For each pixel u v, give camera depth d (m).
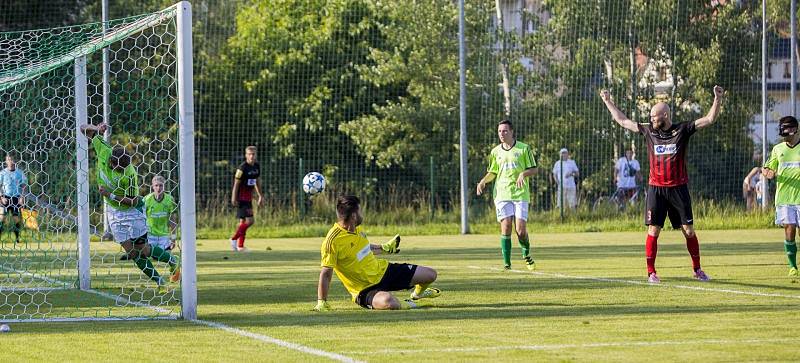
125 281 23.41
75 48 20.53
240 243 35.38
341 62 51.06
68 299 19.36
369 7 51.53
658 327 14.25
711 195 48.84
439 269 25.45
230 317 15.92
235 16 49.75
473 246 35.81
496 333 13.80
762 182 46.91
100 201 35.50
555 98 49.97
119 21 18.78
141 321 15.50
